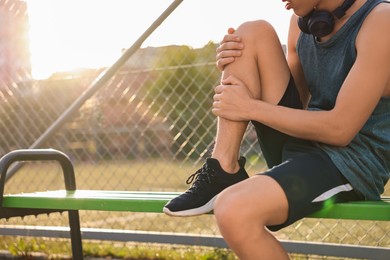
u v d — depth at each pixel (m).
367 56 1.67
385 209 1.63
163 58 3.97
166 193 2.24
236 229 1.57
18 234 3.65
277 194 1.59
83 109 4.48
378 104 1.79
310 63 1.90
